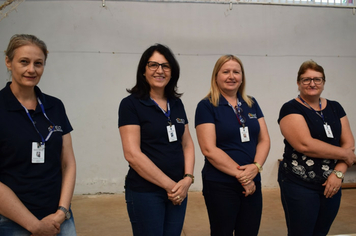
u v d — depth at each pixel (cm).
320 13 525
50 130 159
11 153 145
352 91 534
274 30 517
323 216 226
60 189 163
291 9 520
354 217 373
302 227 220
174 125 196
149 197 185
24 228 146
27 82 151
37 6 475
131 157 183
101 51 488
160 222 186
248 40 512
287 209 231
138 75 200
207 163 222
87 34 485
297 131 222
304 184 222
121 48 491
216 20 506
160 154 189
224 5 506
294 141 223
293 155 229
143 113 190
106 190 491
